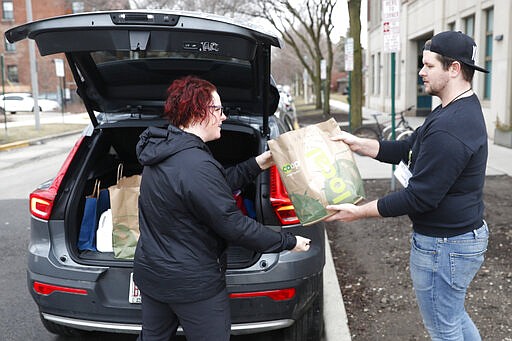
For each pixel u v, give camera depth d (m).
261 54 2.94
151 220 2.34
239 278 2.84
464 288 2.48
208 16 2.65
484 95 13.41
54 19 2.68
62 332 3.59
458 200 2.33
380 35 27.14
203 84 2.40
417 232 2.49
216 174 2.27
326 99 24.59
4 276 4.87
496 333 3.38
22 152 14.43
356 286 4.28
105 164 3.79
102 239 3.13
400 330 3.52
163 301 2.35
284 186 2.84
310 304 3.06
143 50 2.75
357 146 2.73
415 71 21.41
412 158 2.53
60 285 2.94
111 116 3.88
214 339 2.37
